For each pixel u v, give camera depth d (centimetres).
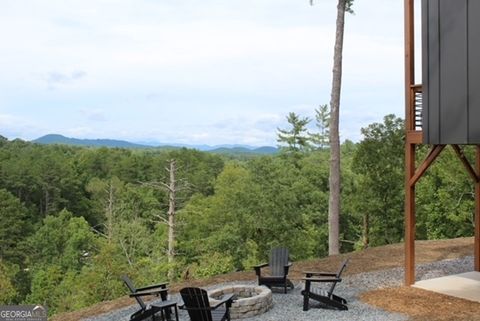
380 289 873
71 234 3819
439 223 2308
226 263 2286
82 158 5766
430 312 717
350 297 830
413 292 839
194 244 2803
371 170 2262
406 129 893
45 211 5003
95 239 3519
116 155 5838
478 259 993
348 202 2844
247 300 730
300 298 844
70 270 3206
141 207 3753
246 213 2733
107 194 4594
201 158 5556
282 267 932
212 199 3222
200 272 2208
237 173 3388
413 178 877
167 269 2367
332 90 1510
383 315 712
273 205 2712
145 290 845
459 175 2180
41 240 3853
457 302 768
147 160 5528
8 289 2719
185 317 764
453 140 788
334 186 1515
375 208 2284
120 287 2033
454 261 1103
